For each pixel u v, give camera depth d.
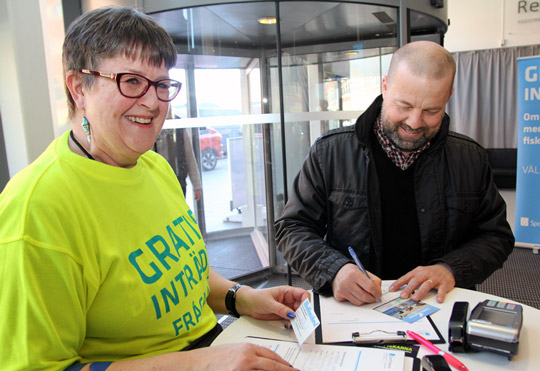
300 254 1.23
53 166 0.72
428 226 1.30
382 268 1.35
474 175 1.31
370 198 1.32
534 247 3.62
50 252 0.64
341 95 2.75
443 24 2.72
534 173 3.10
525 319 0.91
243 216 3.27
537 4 5.33
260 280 2.98
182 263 0.87
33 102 1.65
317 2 2.22
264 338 0.89
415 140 1.20
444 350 0.80
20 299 0.62
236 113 2.76
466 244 1.26
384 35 2.54
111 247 0.74
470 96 5.75
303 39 2.60
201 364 0.67
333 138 1.42
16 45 1.58
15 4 1.57
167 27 2.39
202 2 2.15
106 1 2.08
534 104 3.02
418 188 1.31
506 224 1.33
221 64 2.65
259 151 2.97
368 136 1.32
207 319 0.98
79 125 0.79
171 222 0.91
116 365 0.67
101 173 0.77
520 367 0.74
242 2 2.17
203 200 3.13
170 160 2.74
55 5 1.71
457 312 0.85
